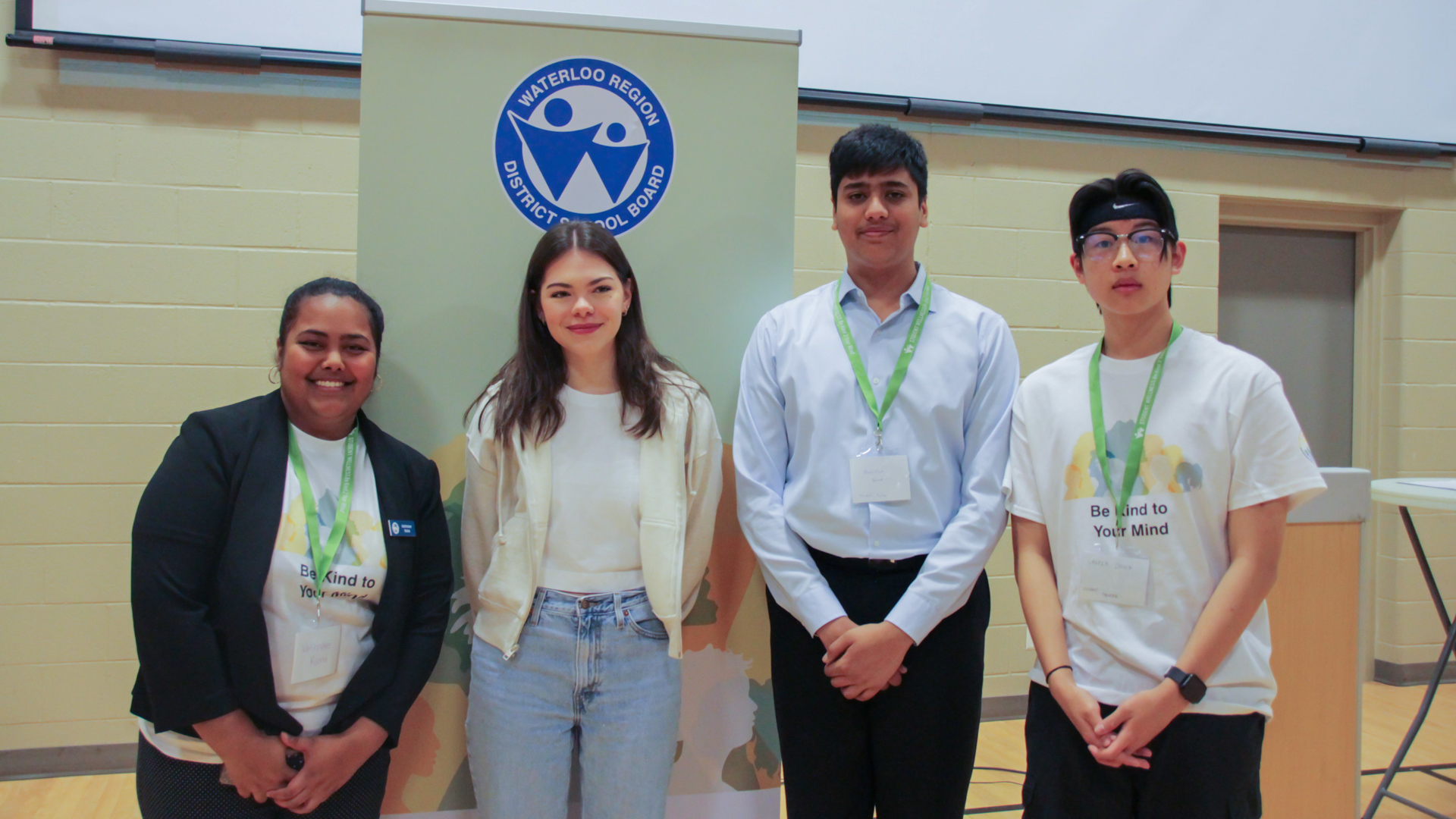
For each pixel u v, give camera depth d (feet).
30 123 7.89
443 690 5.48
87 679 8.16
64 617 8.10
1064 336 9.86
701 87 5.72
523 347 4.89
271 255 8.30
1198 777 4.03
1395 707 10.18
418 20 5.42
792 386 5.04
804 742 4.85
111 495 8.14
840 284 5.27
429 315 5.46
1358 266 11.18
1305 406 11.12
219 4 7.98
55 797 7.71
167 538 3.93
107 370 8.09
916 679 4.68
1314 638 6.23
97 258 8.04
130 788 7.91
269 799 4.17
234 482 4.17
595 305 4.67
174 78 8.09
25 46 7.72
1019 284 9.74
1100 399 4.54
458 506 5.52
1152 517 4.27
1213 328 10.23
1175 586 4.18
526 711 4.65
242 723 4.01
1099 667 4.26
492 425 4.91
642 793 4.65
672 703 4.82
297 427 4.52
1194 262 10.18
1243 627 4.06
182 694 3.88
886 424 4.90
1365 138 10.38
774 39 5.80
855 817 4.86
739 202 5.77
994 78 9.45
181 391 8.22
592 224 4.90
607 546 4.76
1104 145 9.89
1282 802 6.19
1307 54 10.18
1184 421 4.28
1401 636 10.90
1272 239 10.95
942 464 4.89
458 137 5.46
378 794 4.60
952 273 9.60
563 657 4.64
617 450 4.88
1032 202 9.73
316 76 8.32
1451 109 10.64
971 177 9.60
